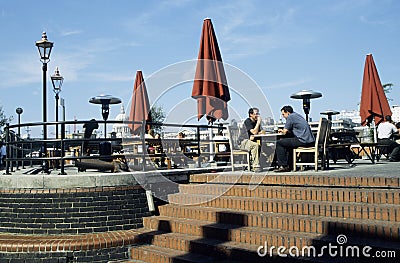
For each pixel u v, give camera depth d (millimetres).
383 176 7074
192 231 7020
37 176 7684
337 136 14953
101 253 6980
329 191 6645
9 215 7781
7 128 9195
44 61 11633
